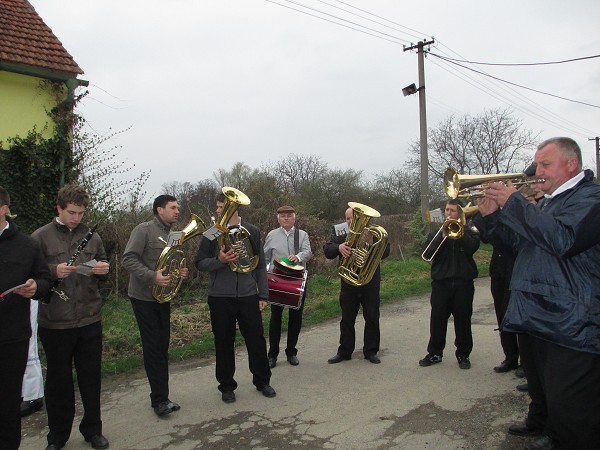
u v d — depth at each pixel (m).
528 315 3.09
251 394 5.00
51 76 9.45
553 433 3.53
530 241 2.96
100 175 9.90
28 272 3.46
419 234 16.22
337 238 6.09
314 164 35.44
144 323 4.53
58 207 3.95
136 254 4.51
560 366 2.93
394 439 3.91
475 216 3.76
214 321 4.78
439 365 5.67
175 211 4.72
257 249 4.86
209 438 4.08
